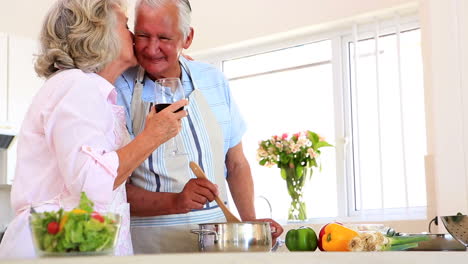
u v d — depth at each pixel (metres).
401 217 3.56
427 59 3.18
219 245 1.37
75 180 1.36
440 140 2.80
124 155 1.46
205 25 4.36
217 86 2.10
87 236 0.89
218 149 2.03
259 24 4.12
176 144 1.94
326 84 4.02
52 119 1.41
